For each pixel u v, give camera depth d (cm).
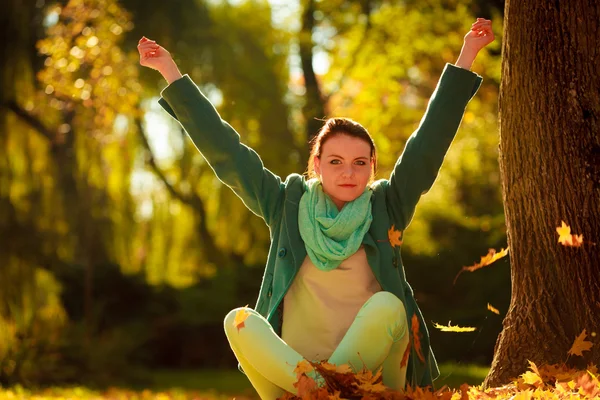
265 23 1775
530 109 448
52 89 1102
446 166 1770
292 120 1788
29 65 1533
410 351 385
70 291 1861
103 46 1123
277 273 390
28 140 1594
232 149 404
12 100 1559
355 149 388
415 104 1833
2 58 1523
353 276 383
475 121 1658
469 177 1788
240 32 1745
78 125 1523
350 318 379
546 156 445
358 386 329
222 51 1691
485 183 1778
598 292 436
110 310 1894
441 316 1645
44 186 1611
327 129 399
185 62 1656
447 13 1567
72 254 1689
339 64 1675
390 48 1625
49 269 1576
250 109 1744
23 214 1573
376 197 400
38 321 1493
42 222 1599
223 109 1745
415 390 365
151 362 1903
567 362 435
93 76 1104
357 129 395
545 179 446
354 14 1645
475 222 1738
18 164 1595
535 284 452
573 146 440
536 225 451
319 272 383
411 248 1739
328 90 1712
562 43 441
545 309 446
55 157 1623
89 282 1712
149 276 1919
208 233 1886
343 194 387
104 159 1689
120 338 1642
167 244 1836
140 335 1834
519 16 451
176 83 406
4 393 1002
